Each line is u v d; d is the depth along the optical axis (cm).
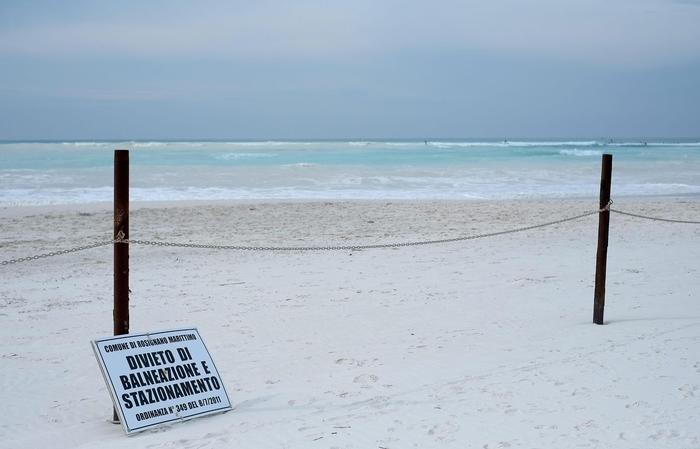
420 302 1016
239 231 1795
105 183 3203
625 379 603
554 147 8294
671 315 882
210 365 617
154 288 1146
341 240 1647
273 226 1888
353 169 4122
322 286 1145
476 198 2775
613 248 1499
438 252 1478
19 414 613
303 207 2339
